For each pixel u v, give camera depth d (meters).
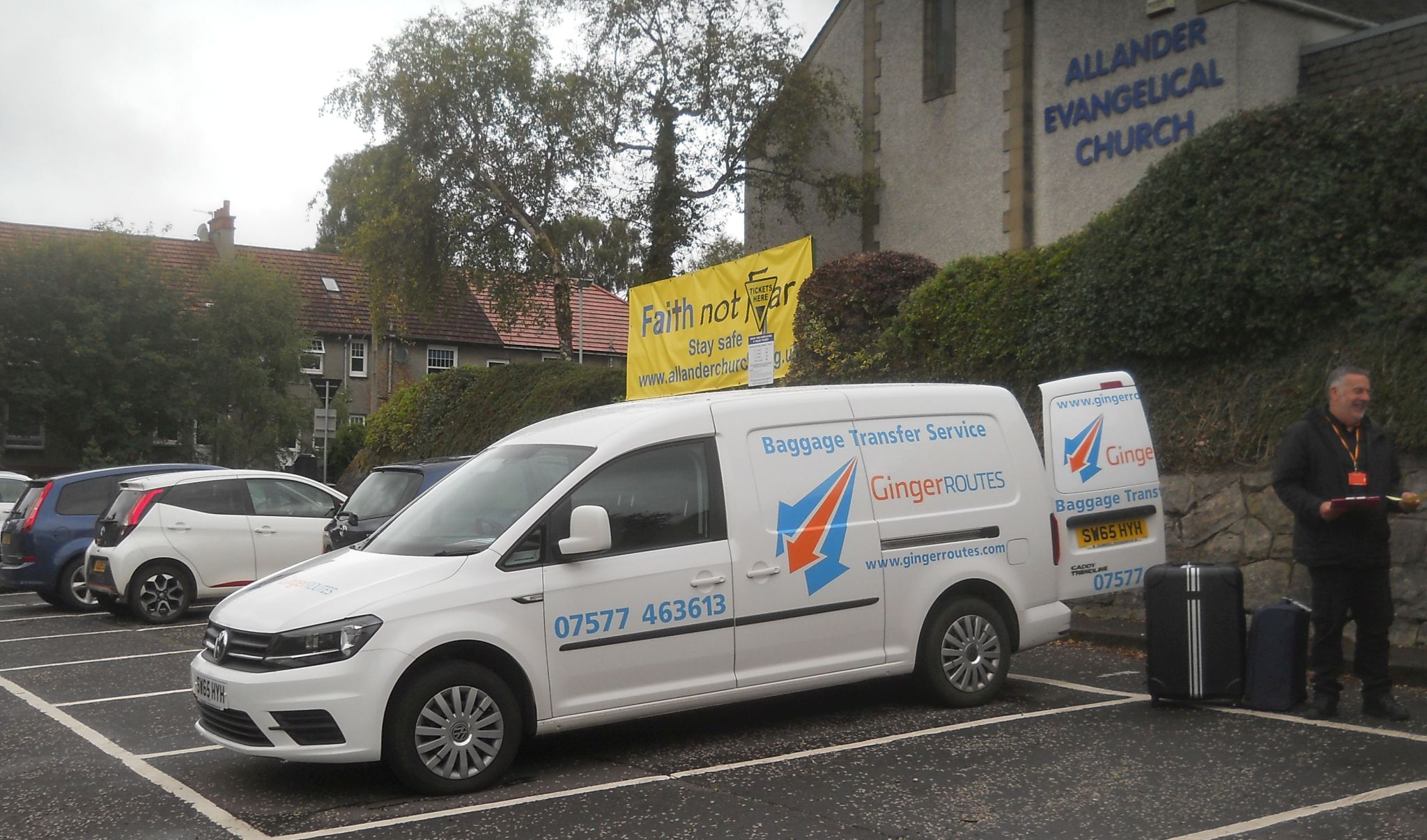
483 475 7.54
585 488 6.98
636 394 18.38
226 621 6.68
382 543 7.29
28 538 15.49
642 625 6.93
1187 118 14.47
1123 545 9.27
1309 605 9.78
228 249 45.75
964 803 5.88
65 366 34.50
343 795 6.45
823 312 14.71
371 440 26.56
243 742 6.41
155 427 36.00
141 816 6.16
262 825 5.94
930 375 13.46
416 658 6.32
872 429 7.93
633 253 22.00
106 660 11.52
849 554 7.61
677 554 7.09
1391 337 9.77
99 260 34.88
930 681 7.88
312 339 39.38
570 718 6.74
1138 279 11.25
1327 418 7.22
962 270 13.38
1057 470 9.09
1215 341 10.91
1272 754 6.54
